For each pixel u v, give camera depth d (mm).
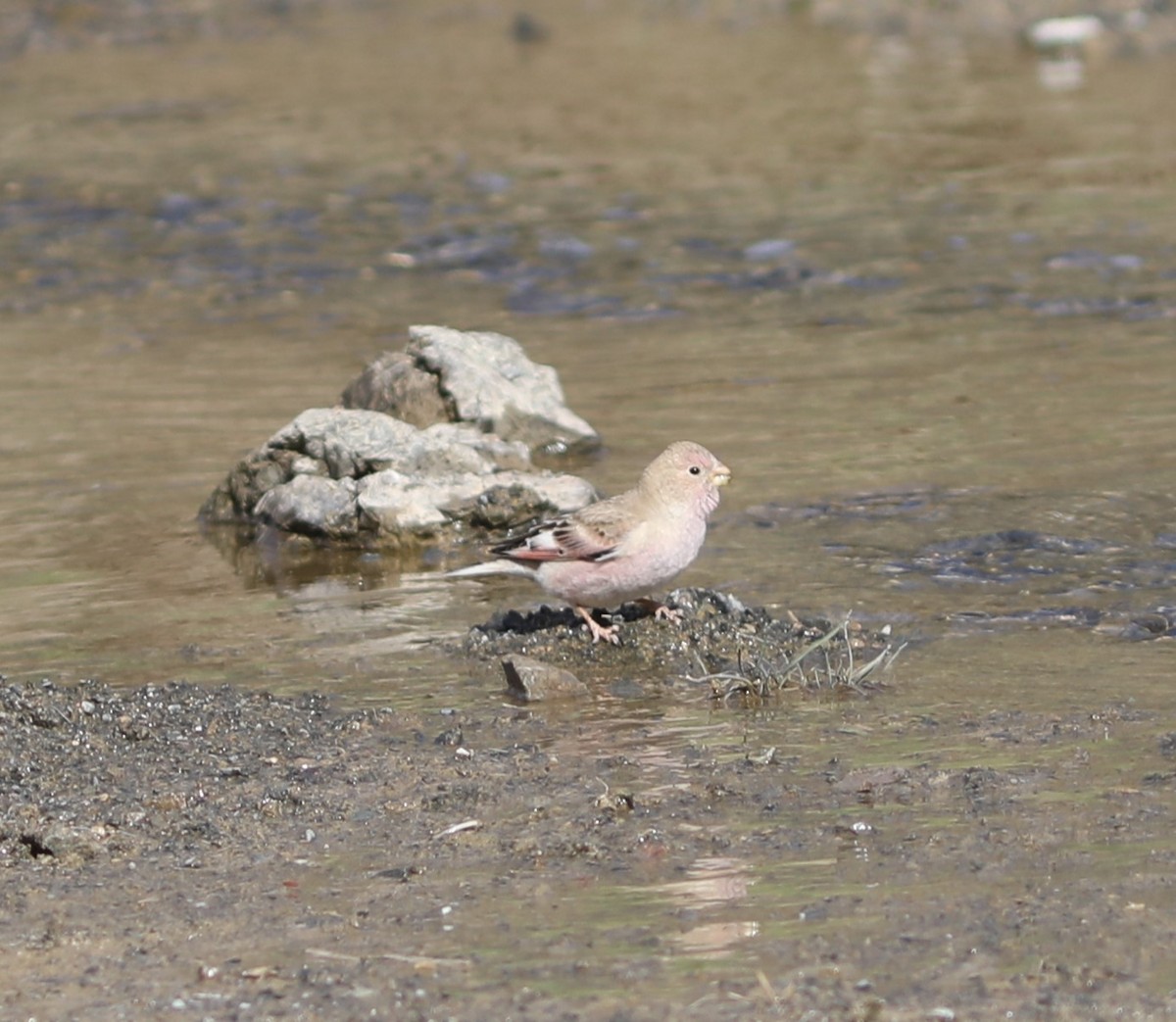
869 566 14852
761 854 9297
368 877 9266
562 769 10781
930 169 33000
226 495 17344
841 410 20062
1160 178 31312
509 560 13516
